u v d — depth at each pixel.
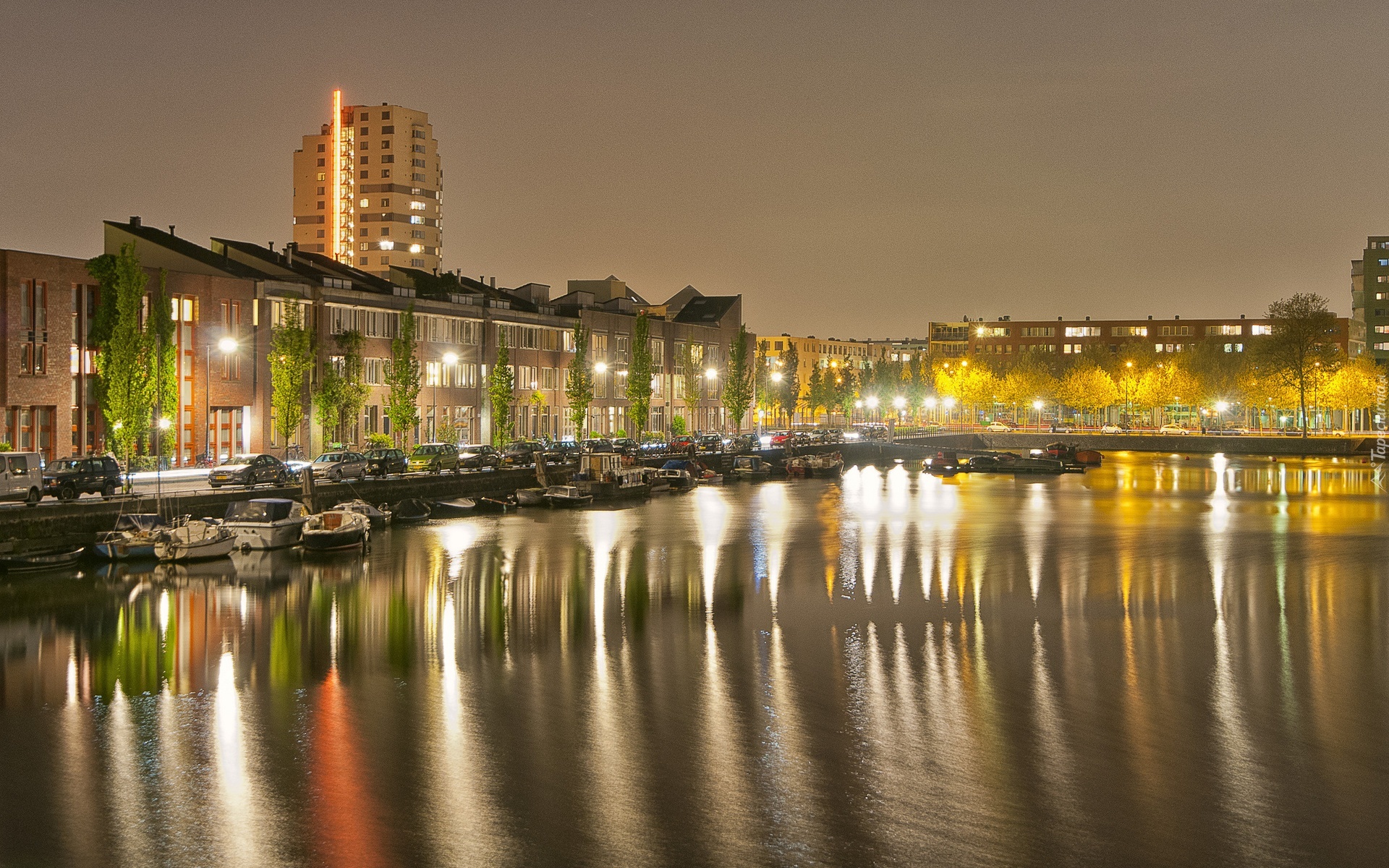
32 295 72.31
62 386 74.00
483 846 20.94
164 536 49.75
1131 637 37.28
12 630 37.56
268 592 43.97
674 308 181.00
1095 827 21.83
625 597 43.78
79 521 49.69
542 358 123.56
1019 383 199.25
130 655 34.44
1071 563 53.19
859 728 27.42
